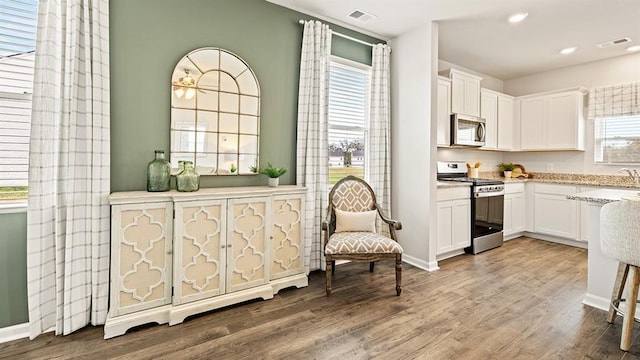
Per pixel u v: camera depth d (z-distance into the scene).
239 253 2.33
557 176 4.71
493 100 4.56
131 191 2.20
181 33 2.38
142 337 1.90
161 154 2.21
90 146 1.93
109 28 2.08
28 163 1.87
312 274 3.02
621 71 4.11
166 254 2.07
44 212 1.84
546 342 1.87
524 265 3.32
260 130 2.78
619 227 1.80
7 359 1.67
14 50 1.88
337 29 3.24
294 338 1.90
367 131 3.54
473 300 2.45
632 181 3.98
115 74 2.12
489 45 3.79
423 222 3.24
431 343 1.86
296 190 2.68
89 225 1.95
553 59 4.28
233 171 2.63
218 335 1.93
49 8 1.80
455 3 2.81
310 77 2.96
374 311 2.26
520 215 4.50
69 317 1.89
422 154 3.26
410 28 3.34
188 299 2.13
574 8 2.88
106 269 2.00
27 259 1.83
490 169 5.09
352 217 2.89
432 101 3.19
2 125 1.87
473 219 3.73
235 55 2.61
